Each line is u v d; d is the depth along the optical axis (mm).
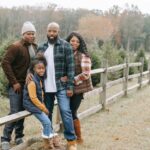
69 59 5500
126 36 59938
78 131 6195
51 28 5406
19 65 5484
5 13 42781
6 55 5391
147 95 12156
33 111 5391
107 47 17344
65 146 6004
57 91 5555
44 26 42938
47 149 5664
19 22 41781
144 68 19547
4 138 5695
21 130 5938
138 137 6918
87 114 8398
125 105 10141
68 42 5770
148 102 10766
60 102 5570
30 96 5293
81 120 8078
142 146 6379
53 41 5457
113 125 7789
